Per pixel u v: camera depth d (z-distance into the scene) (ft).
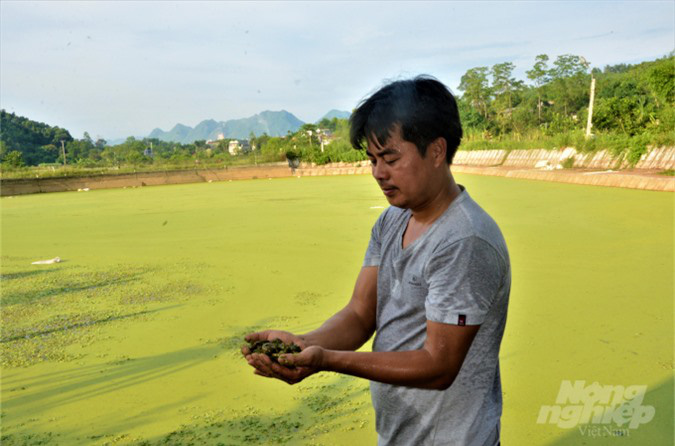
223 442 9.09
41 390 11.62
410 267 3.70
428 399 3.69
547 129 94.22
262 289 19.04
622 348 12.23
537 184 53.83
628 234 25.11
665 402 9.80
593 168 58.80
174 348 13.76
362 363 3.41
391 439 3.94
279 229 32.76
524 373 11.19
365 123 3.56
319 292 18.30
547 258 21.09
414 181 3.48
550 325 13.85
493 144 89.40
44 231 37.78
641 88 133.49
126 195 75.66
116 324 15.98
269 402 10.52
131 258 26.16
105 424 10.00
